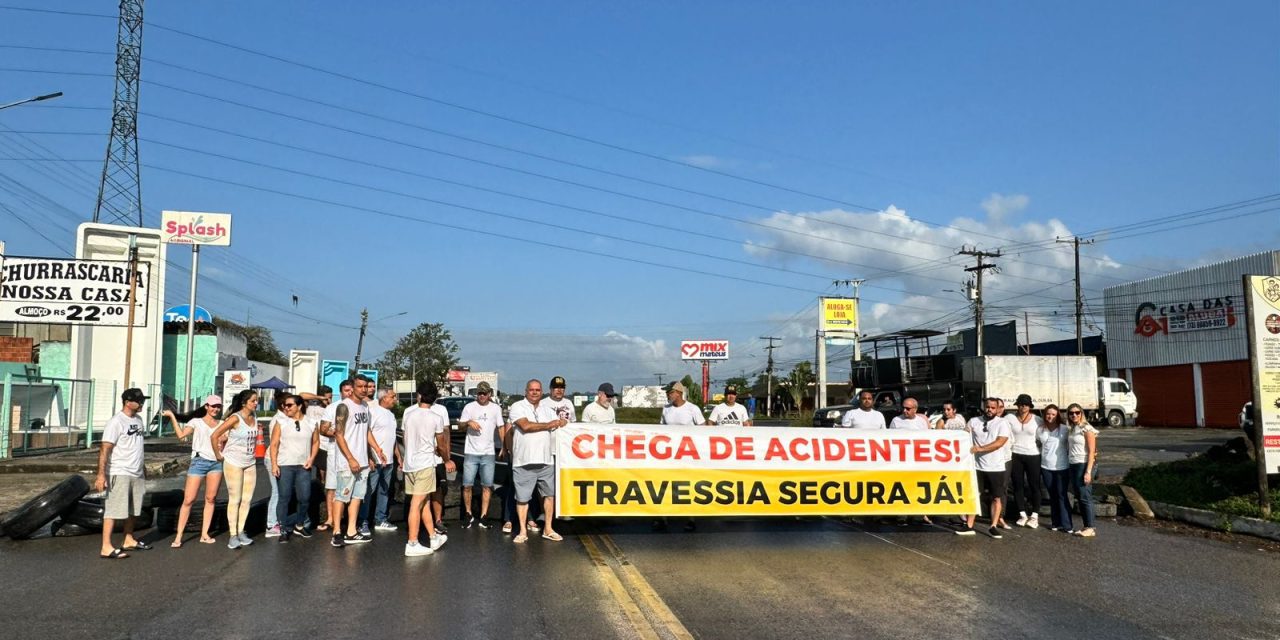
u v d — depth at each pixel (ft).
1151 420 151.33
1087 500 36.24
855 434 36.24
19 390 93.40
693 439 34.76
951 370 138.82
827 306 203.10
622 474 33.83
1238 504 39.52
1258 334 39.47
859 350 204.23
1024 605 23.84
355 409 32.86
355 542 32.55
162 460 68.64
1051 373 134.92
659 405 290.97
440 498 36.81
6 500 46.75
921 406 114.21
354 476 32.45
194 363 134.31
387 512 35.91
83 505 34.30
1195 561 30.89
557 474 33.40
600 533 35.22
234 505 31.89
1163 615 22.99
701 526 37.45
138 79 140.15
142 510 35.09
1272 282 39.81
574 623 21.40
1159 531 38.04
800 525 38.04
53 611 22.53
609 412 38.50
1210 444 98.78
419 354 279.90
